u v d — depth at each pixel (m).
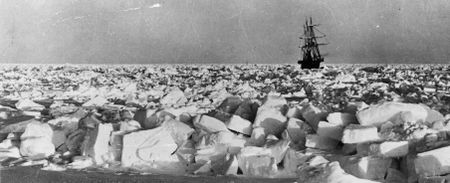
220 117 8.62
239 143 7.07
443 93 18.14
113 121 9.01
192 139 7.48
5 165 6.65
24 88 23.84
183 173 6.35
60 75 37.72
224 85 24.55
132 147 6.89
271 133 7.70
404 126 6.07
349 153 6.30
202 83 29.20
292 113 8.06
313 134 6.95
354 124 6.58
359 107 7.49
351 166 5.66
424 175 5.04
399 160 5.71
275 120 7.79
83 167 6.63
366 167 5.57
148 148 6.88
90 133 7.41
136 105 14.66
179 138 7.44
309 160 5.17
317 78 32.06
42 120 10.10
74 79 32.50
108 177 5.85
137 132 7.05
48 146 7.47
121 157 6.85
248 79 33.47
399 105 6.75
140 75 38.78
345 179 4.41
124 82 29.34
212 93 18.39
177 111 8.92
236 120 7.73
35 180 5.66
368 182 4.44
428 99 14.18
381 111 6.67
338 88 22.14
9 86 25.39
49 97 18.84
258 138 7.32
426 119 7.12
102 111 11.68
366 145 6.00
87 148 7.10
